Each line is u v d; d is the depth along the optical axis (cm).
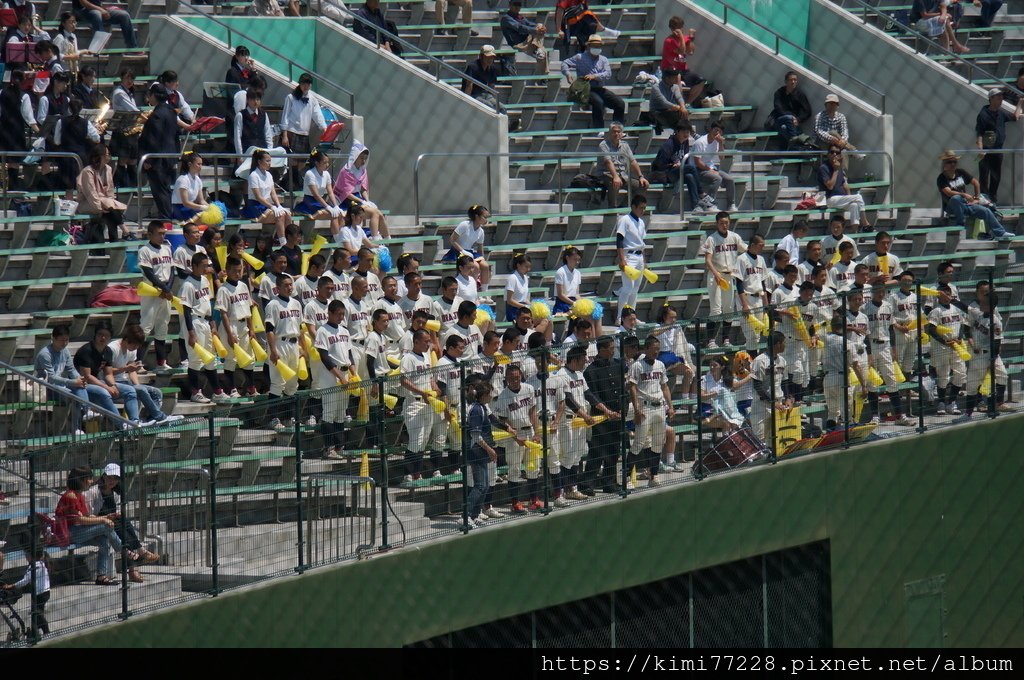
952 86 8675
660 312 6650
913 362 6006
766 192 8112
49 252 6025
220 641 4269
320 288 5550
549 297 6831
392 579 4619
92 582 4206
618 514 5141
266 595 4359
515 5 8788
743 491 5472
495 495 4878
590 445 5078
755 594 5656
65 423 5162
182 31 7794
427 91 7744
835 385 5750
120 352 5338
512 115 8300
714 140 7844
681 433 5328
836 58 9062
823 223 7881
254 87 7056
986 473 6262
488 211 7369
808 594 5794
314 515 4512
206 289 5584
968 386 6203
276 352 5541
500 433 4872
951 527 6175
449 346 5291
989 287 6219
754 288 6788
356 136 7550
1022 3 10344
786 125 8500
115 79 7694
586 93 8294
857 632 5900
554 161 7962
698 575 5481
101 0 8075
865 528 5872
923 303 6022
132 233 6469
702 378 5378
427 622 4712
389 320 5694
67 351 5331
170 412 5534
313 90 7906
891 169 8369
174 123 6594
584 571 5075
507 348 5412
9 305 5859
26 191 6681
